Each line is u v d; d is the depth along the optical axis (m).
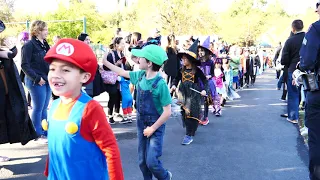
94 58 1.90
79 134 1.87
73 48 1.81
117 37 6.30
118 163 1.94
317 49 3.12
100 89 6.00
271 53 37.03
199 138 5.84
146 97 3.29
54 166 1.98
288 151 5.13
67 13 23.98
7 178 3.93
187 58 5.41
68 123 1.85
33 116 5.12
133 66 7.13
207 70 6.77
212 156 4.86
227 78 10.37
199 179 4.01
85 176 1.92
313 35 3.14
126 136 5.82
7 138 3.98
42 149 5.02
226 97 10.09
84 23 14.18
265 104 9.69
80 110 1.87
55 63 1.84
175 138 5.82
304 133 5.99
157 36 8.37
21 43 8.52
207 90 5.61
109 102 6.66
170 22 32.28
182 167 4.40
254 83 16.84
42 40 5.09
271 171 4.30
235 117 7.70
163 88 3.22
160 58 3.25
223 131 6.36
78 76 1.86
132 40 7.56
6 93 3.91
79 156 1.89
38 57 4.91
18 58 9.39
